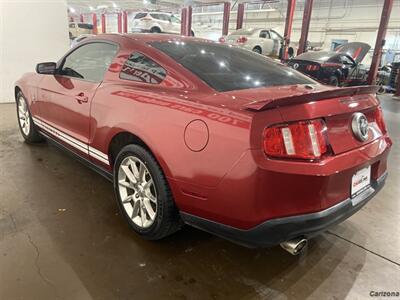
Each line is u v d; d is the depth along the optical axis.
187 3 13.86
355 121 1.58
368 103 1.75
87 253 1.78
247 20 21.94
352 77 9.98
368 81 10.70
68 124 2.52
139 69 1.97
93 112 2.14
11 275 1.57
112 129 1.96
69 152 2.69
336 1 18.52
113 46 2.22
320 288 1.62
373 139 1.75
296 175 1.30
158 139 1.64
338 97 1.54
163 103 1.67
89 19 27.06
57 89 2.62
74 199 2.37
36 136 3.47
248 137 1.30
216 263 1.77
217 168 1.40
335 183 1.41
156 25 14.29
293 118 1.33
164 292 1.53
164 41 2.14
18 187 2.51
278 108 1.33
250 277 1.67
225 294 1.54
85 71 2.44
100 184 2.63
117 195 2.07
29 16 5.91
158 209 1.74
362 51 10.25
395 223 2.30
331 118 1.45
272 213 1.33
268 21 21.14
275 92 1.65
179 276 1.65
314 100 1.42
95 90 2.16
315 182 1.33
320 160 1.37
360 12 17.88
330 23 19.12
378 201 2.66
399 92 10.60
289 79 2.08
